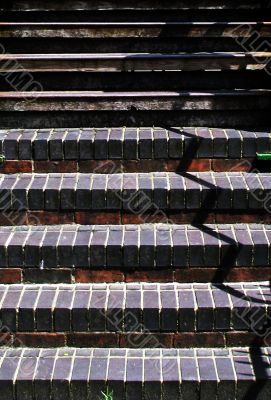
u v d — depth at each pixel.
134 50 5.04
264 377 3.60
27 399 3.64
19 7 5.16
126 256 3.98
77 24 4.98
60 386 3.62
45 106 4.64
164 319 3.81
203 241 4.00
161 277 4.02
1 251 4.00
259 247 3.97
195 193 4.14
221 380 3.59
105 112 4.67
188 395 3.61
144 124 4.69
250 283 4.02
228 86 4.86
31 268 4.02
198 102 4.63
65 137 4.40
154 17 5.17
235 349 3.84
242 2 5.15
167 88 4.87
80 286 4.01
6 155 4.38
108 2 5.15
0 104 4.64
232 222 4.20
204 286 3.99
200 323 3.81
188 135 4.41
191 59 4.77
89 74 4.85
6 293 3.95
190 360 3.75
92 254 3.99
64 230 4.16
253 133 4.44
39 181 4.28
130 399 3.62
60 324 3.83
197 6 5.16
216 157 4.37
